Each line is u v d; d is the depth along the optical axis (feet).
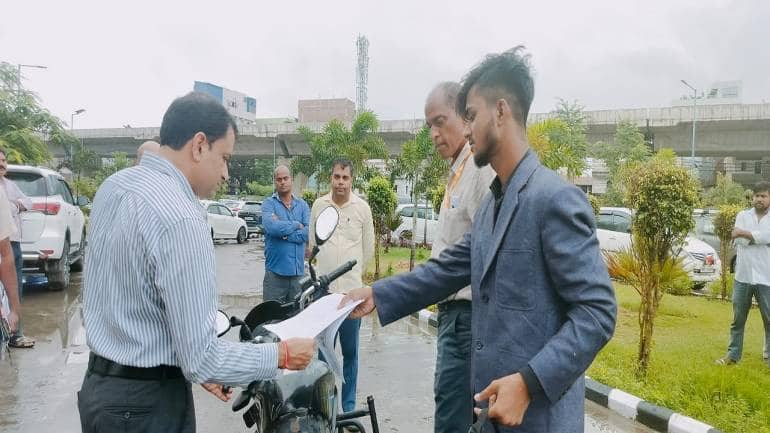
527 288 5.86
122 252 5.90
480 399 5.62
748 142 102.89
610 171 104.78
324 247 15.15
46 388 16.35
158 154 6.38
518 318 5.89
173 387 6.27
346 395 14.01
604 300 5.50
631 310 29.60
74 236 34.71
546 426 5.72
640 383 16.30
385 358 20.36
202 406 15.46
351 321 13.64
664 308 29.14
